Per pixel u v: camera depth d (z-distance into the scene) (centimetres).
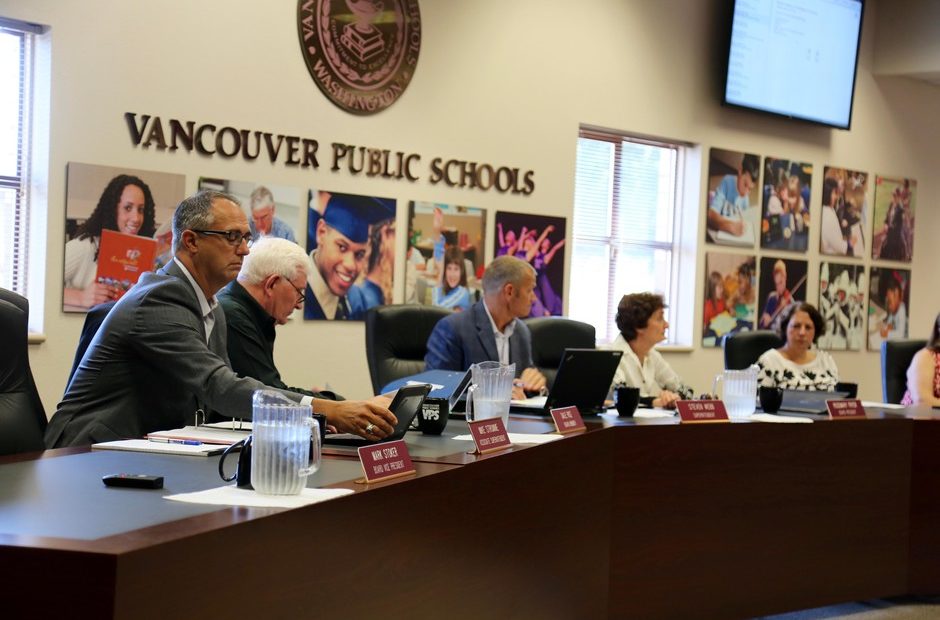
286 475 159
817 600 364
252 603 138
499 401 266
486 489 214
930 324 892
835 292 809
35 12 443
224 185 500
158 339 245
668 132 702
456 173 593
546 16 634
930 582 397
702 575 324
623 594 297
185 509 145
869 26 827
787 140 775
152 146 477
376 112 556
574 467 264
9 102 451
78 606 116
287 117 521
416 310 414
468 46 597
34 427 234
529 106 627
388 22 557
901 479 390
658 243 723
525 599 236
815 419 366
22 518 136
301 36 523
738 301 743
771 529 347
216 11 495
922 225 880
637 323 434
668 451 312
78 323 459
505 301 391
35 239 453
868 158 834
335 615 160
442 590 196
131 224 470
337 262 542
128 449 206
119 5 465
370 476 180
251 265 315
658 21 692
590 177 688
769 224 762
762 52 729
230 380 240
